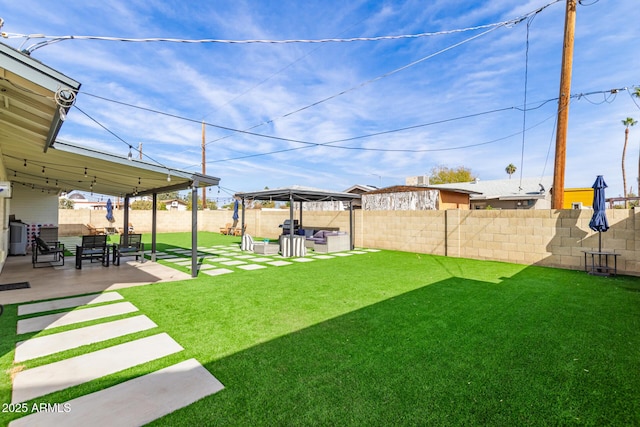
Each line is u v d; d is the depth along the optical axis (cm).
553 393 254
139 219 2070
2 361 304
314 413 227
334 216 1508
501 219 952
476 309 477
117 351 327
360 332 384
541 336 372
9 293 558
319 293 571
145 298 532
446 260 990
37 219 1359
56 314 444
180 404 237
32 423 214
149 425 212
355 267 859
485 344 349
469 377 279
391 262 952
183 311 462
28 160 707
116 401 240
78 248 802
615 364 302
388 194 1816
